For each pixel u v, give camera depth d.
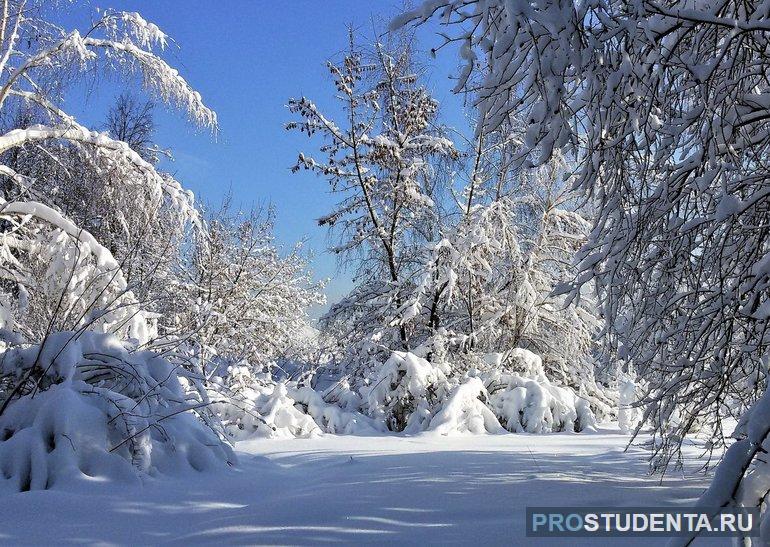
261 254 20.39
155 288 15.95
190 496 5.20
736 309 4.55
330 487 5.27
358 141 16.34
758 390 4.95
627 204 4.66
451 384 14.03
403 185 16.42
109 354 6.66
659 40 4.21
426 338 16.55
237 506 5.02
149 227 13.30
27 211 10.72
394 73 16.83
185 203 13.26
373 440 10.84
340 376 16.06
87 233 10.60
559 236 16.33
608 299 4.97
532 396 14.06
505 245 16.16
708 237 4.75
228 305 18.30
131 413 5.82
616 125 4.49
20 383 6.21
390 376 13.79
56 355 6.44
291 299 20.48
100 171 12.69
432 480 5.31
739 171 4.80
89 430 5.57
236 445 9.45
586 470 6.08
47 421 5.58
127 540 4.03
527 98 4.23
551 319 16.44
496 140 15.09
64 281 10.34
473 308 16.77
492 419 13.47
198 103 13.63
